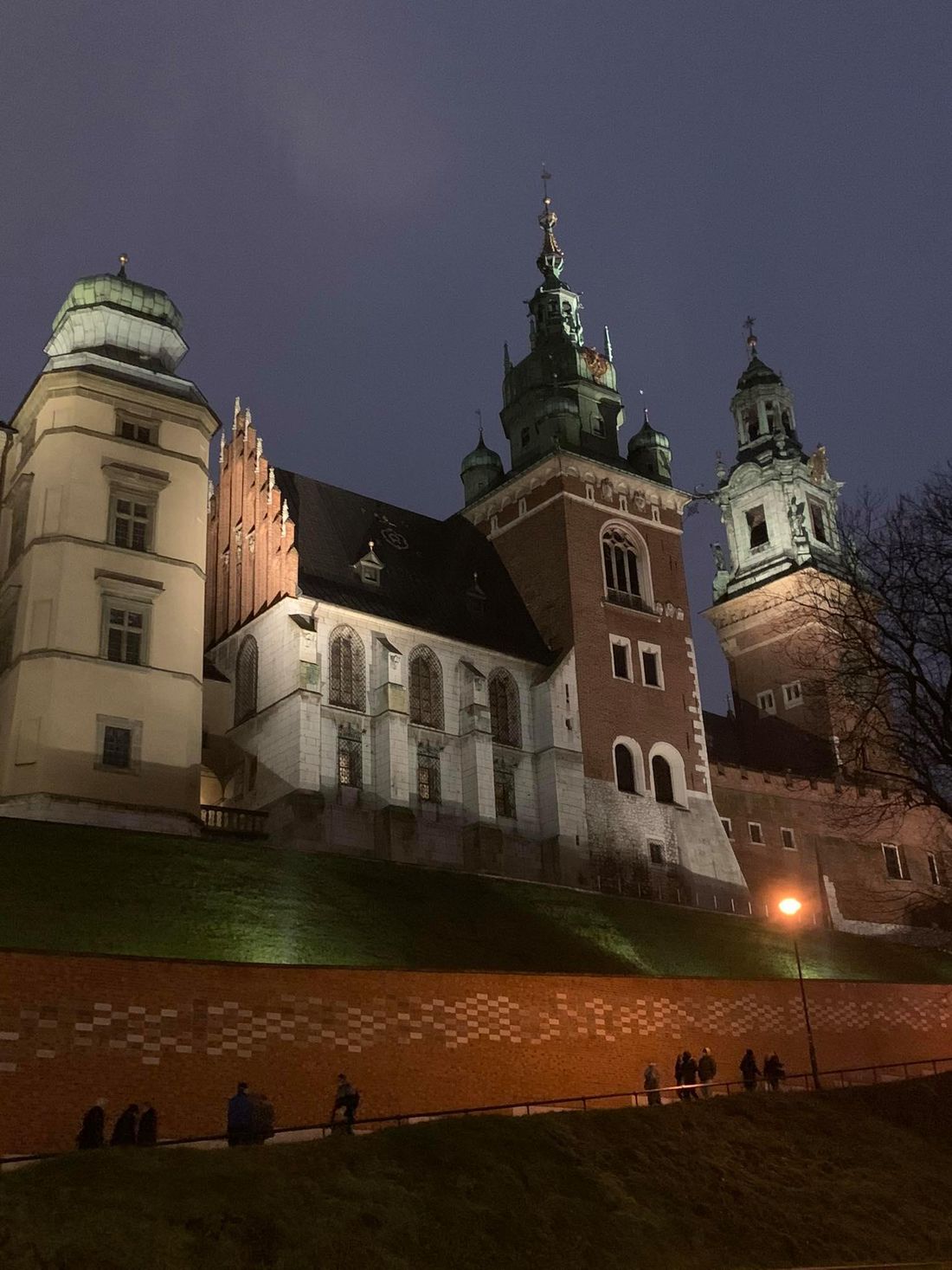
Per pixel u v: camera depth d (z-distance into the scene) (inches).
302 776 2197.3
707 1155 1099.9
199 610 2143.2
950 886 3184.1
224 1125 1102.4
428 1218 872.9
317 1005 1194.6
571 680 2669.8
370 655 2395.4
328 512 2667.3
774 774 3011.8
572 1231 917.2
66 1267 714.8
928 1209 1094.4
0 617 2110.0
